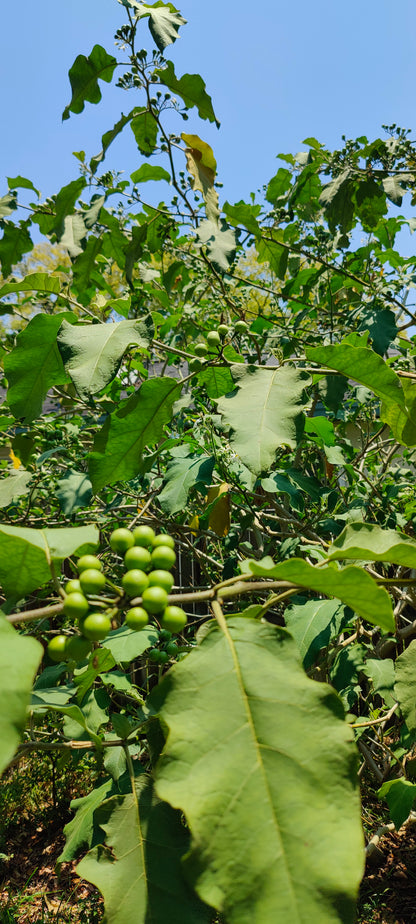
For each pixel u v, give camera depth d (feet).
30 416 5.42
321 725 2.41
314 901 1.97
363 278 11.59
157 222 8.59
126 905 3.29
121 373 9.66
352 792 2.24
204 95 6.52
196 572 17.74
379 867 11.96
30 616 2.80
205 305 14.33
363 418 13.50
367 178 9.75
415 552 3.13
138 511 11.61
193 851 2.10
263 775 2.27
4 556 3.03
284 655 2.72
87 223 6.71
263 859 2.06
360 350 4.63
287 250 10.36
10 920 11.47
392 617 3.01
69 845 5.90
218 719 2.45
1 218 8.70
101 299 10.24
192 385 9.15
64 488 7.15
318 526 10.83
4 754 1.85
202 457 8.32
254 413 4.29
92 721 6.22
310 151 10.67
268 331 13.05
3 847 14.24
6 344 9.78
